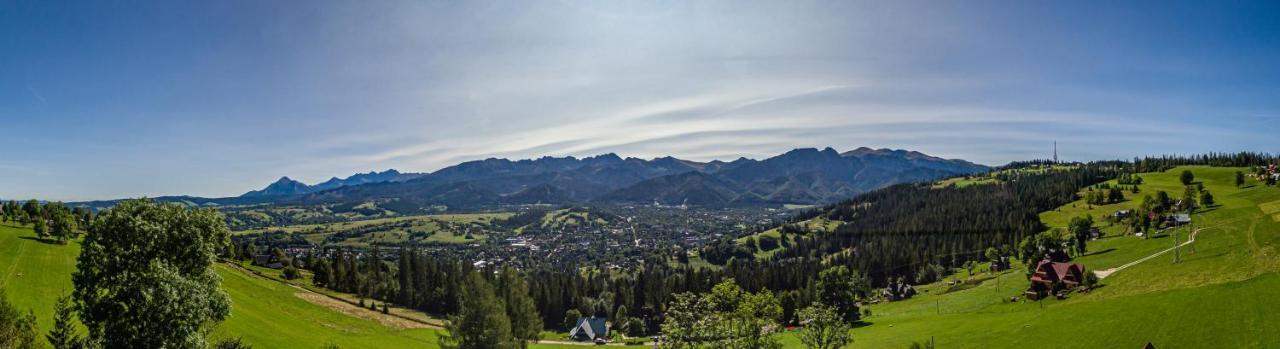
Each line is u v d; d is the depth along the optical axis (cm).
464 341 6103
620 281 17088
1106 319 7425
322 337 7938
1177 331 6406
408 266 16012
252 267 16912
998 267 15588
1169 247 11781
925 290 14875
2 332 3503
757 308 5606
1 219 12631
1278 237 9694
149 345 3366
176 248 3912
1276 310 6262
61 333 3525
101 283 3469
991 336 7888
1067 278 10594
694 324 5041
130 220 3669
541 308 15662
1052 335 7331
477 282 6556
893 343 8500
